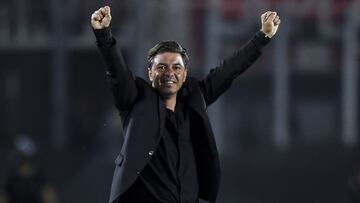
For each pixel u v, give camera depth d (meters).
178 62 12.08
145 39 58.78
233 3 62.44
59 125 64.19
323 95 69.38
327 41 67.06
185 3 60.84
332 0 66.50
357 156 55.28
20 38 66.25
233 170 53.69
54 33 64.38
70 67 65.56
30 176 30.42
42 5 64.88
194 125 12.21
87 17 63.44
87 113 65.38
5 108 69.06
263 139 67.31
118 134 59.91
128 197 12.08
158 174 11.95
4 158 50.34
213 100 12.84
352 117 66.69
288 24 64.88
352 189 26.72
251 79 67.75
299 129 68.38
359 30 66.56
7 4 65.81
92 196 52.09
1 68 67.31
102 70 65.69
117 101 12.10
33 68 67.88
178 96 12.27
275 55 65.31
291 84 68.19
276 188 53.00
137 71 58.25
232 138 68.06
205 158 12.21
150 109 11.97
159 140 11.90
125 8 59.56
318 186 53.38
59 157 54.62
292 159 55.09
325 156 55.41
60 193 52.03
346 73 66.81
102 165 53.78
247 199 52.28
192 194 12.07
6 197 30.36
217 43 61.81
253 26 62.69
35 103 68.56
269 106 67.62
